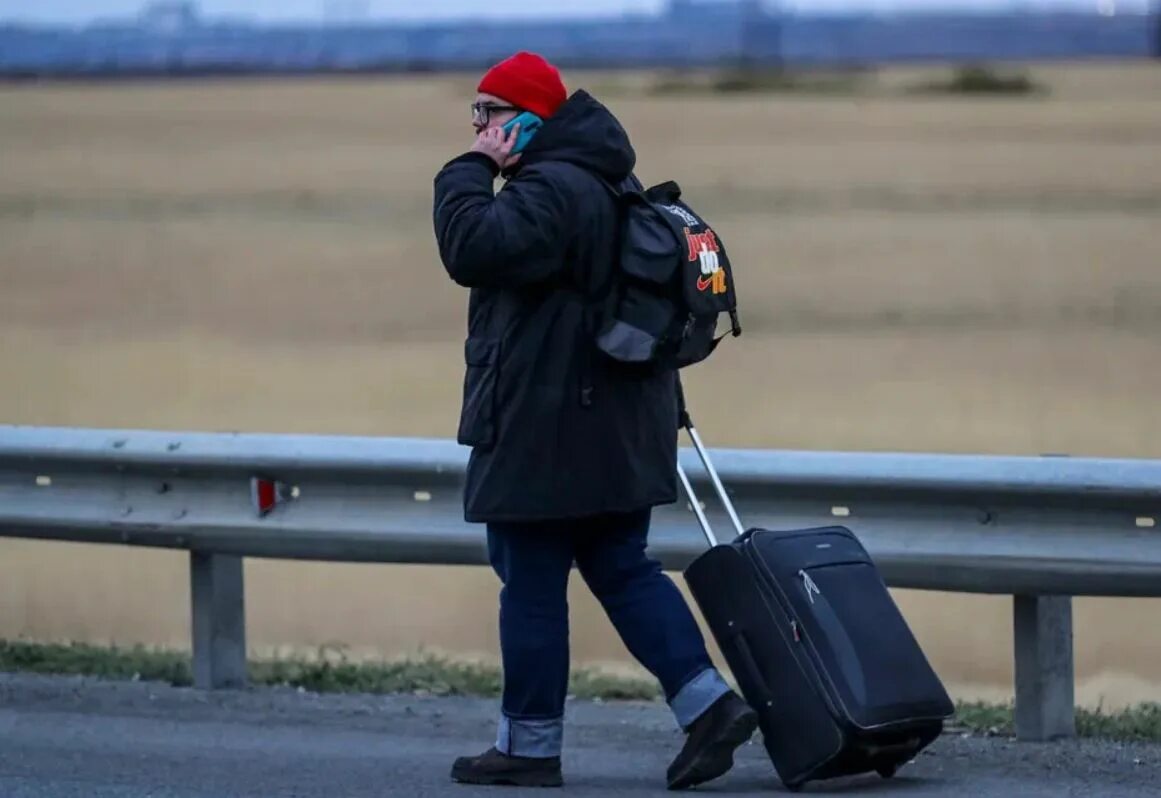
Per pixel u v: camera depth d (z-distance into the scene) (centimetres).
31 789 1953
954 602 3603
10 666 2645
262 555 2442
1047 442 5172
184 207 17550
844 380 6738
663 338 1878
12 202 18238
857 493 2214
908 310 9350
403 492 2372
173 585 3597
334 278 11312
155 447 2436
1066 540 2138
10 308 9694
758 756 2169
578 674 2661
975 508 2173
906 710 1867
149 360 7388
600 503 1906
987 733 2277
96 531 2500
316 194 19425
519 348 1891
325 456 2364
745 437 5309
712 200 17750
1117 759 2120
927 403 6088
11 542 4088
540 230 1836
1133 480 2081
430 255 12781
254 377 6825
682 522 2297
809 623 1880
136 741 2212
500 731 2014
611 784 2009
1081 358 7375
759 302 9825
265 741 2219
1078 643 3253
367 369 7062
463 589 3653
